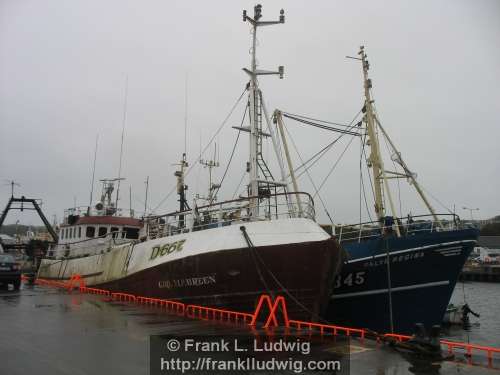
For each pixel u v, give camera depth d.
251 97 14.32
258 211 13.05
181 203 19.80
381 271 13.23
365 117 17.52
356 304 13.68
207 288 12.00
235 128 14.26
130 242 17.58
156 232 16.03
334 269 11.34
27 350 7.82
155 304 13.58
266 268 11.16
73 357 7.37
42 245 31.25
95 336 9.02
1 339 8.72
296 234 11.20
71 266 21.33
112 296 16.14
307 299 11.04
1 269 19.16
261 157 14.36
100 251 19.33
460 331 23.84
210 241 12.21
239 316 11.40
